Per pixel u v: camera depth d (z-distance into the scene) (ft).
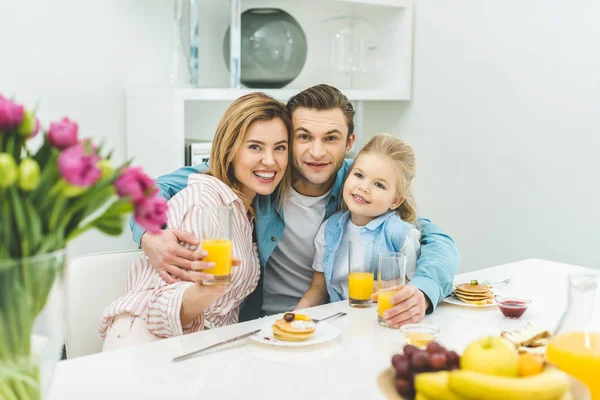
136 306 5.05
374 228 5.84
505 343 2.97
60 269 2.84
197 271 4.59
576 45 7.61
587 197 7.61
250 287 5.85
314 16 9.62
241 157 5.71
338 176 6.37
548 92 7.96
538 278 5.94
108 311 5.13
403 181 5.90
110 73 8.25
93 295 5.39
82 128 8.11
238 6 8.06
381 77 9.89
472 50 8.81
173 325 4.76
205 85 8.88
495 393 2.67
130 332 4.96
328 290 6.00
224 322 5.71
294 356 4.04
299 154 6.00
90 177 2.60
